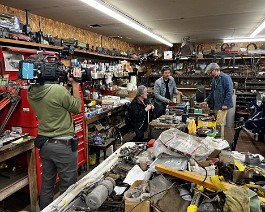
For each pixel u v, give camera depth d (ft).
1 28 7.94
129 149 6.81
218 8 11.03
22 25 9.27
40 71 6.23
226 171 4.92
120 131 15.15
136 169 5.33
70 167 6.94
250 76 21.45
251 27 15.70
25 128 8.18
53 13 11.11
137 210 3.72
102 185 4.26
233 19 13.26
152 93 21.02
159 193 3.94
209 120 9.95
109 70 16.76
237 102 21.18
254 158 5.89
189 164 4.98
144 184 4.38
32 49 9.93
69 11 10.73
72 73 6.90
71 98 6.73
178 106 13.24
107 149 13.30
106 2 9.95
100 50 15.39
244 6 10.68
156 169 4.61
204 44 23.94
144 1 9.89
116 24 13.83
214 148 5.98
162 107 15.08
